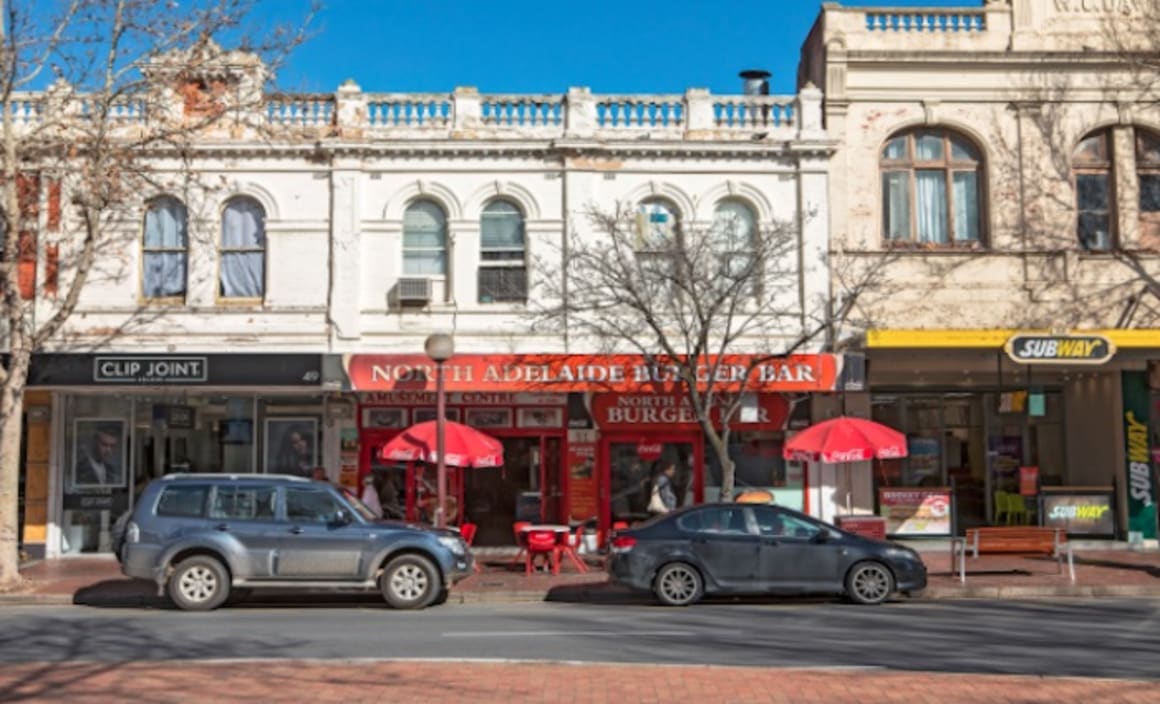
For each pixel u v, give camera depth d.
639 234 20.97
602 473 21.38
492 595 16.11
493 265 21.17
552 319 20.88
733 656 10.23
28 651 10.78
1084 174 21.83
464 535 17.81
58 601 15.89
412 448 18.67
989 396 22.44
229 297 20.97
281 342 20.73
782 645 10.93
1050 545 16.75
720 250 20.47
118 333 20.53
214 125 20.91
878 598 14.99
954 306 21.14
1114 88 21.66
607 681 8.66
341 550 14.78
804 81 23.88
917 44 21.80
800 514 15.40
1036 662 9.84
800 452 18.61
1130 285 21.27
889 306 21.09
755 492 20.45
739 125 21.73
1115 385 21.75
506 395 21.41
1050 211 21.44
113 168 17.67
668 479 20.12
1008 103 21.67
